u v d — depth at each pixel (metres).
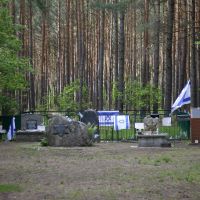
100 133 28.09
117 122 28.06
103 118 28.25
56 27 66.81
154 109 36.34
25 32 47.59
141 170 13.77
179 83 45.62
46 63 56.19
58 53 62.09
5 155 18.36
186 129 27.69
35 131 26.48
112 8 38.78
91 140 23.38
